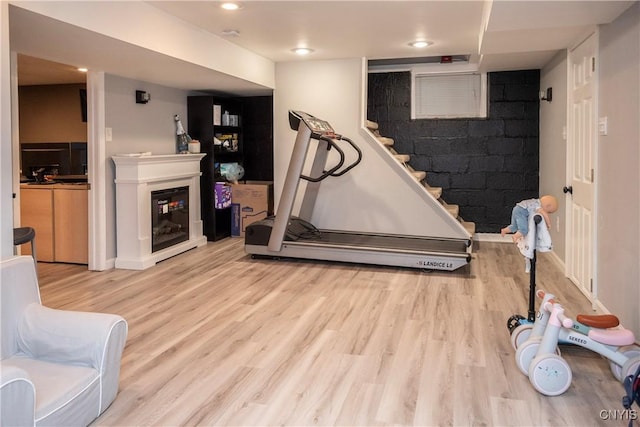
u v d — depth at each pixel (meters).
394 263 5.05
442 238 5.65
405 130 7.06
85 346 2.26
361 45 5.39
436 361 2.90
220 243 6.56
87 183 5.36
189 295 4.23
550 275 4.87
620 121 3.22
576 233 4.43
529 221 3.02
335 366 2.85
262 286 4.50
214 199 6.65
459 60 6.76
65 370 2.21
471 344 3.15
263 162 7.45
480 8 3.99
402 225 6.14
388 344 3.16
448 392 2.54
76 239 5.33
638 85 2.92
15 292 2.35
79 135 6.62
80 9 3.22
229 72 5.20
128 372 2.77
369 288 4.43
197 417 2.30
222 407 2.40
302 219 6.10
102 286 4.50
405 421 2.27
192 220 6.23
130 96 5.40
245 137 7.48
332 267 5.21
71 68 5.46
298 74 6.39
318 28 4.64
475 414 2.33
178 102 6.36
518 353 2.72
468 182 6.93
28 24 3.16
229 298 4.14
